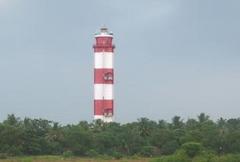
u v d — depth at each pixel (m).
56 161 198.62
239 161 174.00
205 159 167.75
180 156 168.50
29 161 194.50
